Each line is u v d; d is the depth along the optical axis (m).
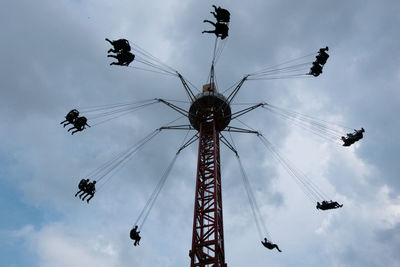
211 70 51.97
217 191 42.94
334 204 44.72
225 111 50.38
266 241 40.81
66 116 38.41
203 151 48.09
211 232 38.62
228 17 34.50
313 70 45.41
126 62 36.03
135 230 39.09
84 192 40.50
